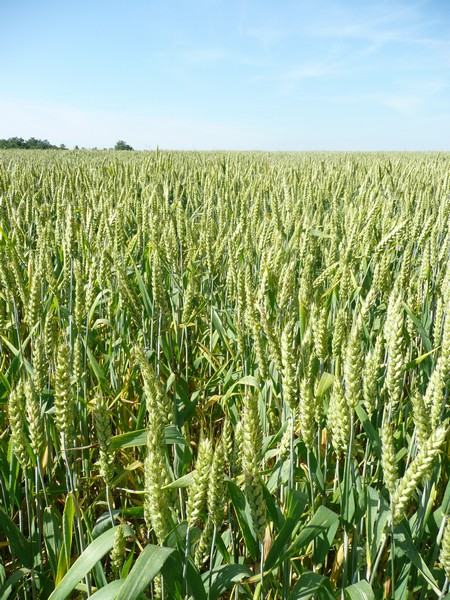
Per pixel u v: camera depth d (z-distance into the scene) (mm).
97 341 5766
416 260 7324
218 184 12422
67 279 6195
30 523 3451
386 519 2773
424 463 2234
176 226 7688
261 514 2320
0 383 4664
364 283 6465
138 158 28469
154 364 5391
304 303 4301
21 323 6113
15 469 3547
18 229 7234
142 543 4117
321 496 3316
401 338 2957
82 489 4164
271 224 7004
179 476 3625
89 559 2459
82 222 8688
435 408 3102
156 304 5145
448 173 11023
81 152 43625
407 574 2977
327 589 2662
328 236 7281
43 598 3336
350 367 2768
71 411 2867
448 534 2391
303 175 15227
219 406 5613
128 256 6754
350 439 2889
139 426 4387
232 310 6027
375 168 14312
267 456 3750
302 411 2787
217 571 2568
